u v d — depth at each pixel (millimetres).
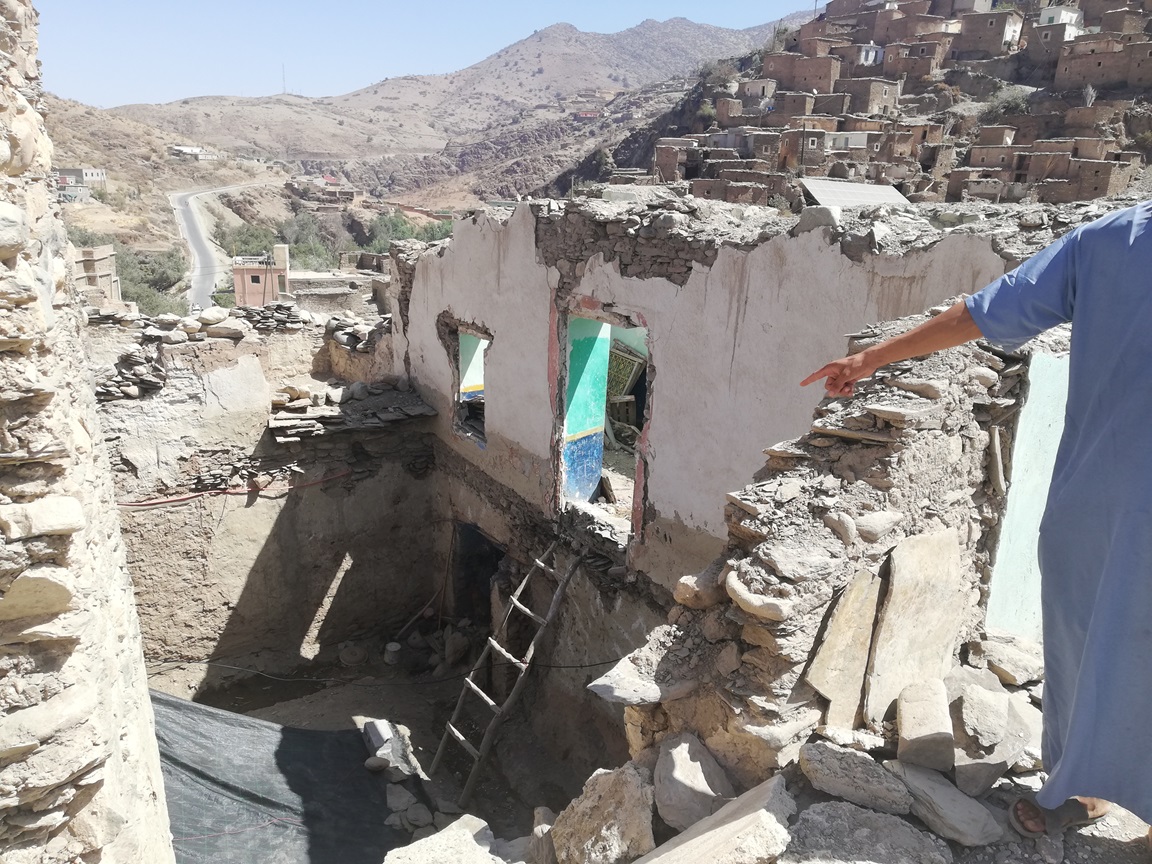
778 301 6207
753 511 3023
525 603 10094
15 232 2824
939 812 2416
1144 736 2061
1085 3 54188
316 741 8727
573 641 9172
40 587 3006
